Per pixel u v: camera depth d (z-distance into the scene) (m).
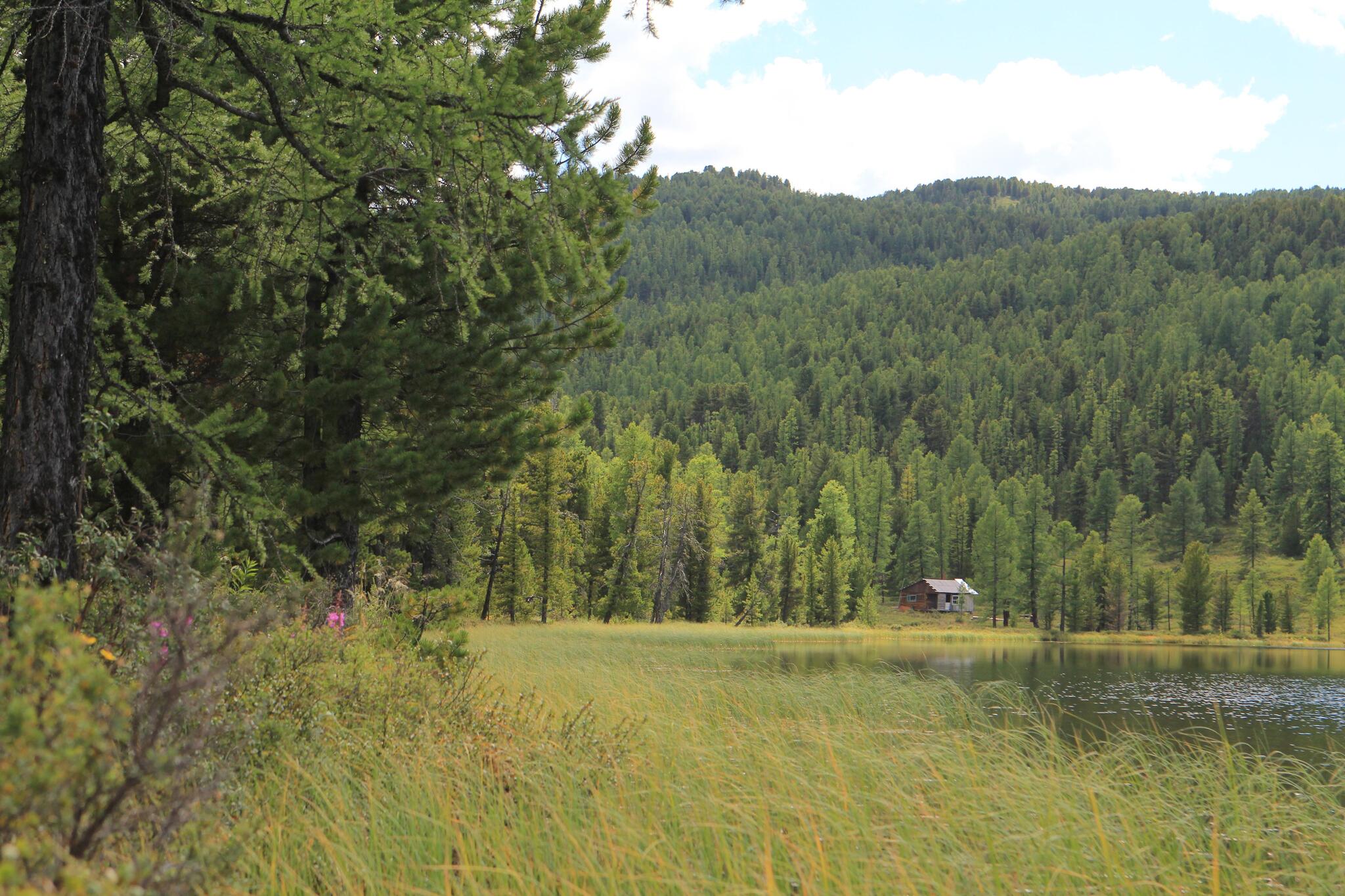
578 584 64.00
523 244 9.87
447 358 10.16
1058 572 108.00
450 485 10.31
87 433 6.65
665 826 4.95
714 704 10.36
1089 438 197.88
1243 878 5.03
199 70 7.04
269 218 8.27
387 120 6.52
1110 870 4.71
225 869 3.00
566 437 11.73
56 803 2.03
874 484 135.62
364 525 10.98
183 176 8.88
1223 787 7.12
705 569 74.31
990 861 4.77
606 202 7.63
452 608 8.42
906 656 42.91
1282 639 98.94
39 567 4.79
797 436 199.25
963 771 6.25
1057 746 7.73
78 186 6.01
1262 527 141.62
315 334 9.76
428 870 4.06
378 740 5.66
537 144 6.68
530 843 4.44
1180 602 112.88
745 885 3.92
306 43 6.41
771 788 5.80
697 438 182.75
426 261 9.35
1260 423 187.38
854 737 7.44
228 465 7.61
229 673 3.55
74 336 5.95
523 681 11.48
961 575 138.12
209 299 8.74
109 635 4.43
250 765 4.62
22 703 1.97
